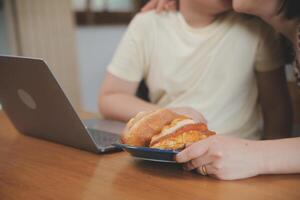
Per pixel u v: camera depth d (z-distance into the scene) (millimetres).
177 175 798
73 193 725
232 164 765
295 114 1462
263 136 1408
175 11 1449
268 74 1363
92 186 753
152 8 1511
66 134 984
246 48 1329
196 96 1371
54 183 774
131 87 1487
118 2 3801
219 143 784
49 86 905
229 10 1311
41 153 975
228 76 1344
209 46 1349
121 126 1211
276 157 783
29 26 2928
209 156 770
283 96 1396
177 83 1386
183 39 1386
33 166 879
